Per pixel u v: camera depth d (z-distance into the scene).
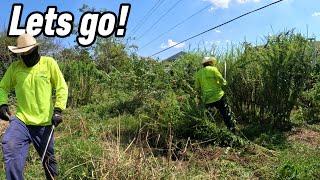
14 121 3.28
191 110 5.52
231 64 6.91
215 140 5.30
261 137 5.74
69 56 16.20
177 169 3.63
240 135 5.99
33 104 3.30
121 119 6.60
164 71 7.77
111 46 16.62
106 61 16.19
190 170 4.14
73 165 3.64
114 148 3.86
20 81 3.31
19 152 3.18
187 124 5.38
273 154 5.09
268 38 6.75
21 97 3.32
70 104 9.45
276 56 6.46
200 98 6.12
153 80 7.72
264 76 6.52
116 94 8.85
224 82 5.99
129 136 5.66
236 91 6.80
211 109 6.34
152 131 5.36
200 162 4.47
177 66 7.60
